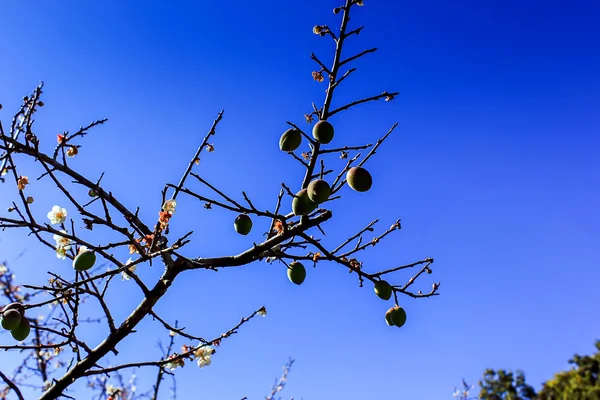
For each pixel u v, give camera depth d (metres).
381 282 0.97
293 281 0.99
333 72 0.88
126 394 1.58
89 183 0.92
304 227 0.87
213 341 1.00
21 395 0.84
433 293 1.00
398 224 0.99
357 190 0.87
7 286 1.46
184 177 1.00
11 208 0.92
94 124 0.99
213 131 1.02
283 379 1.82
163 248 0.93
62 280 0.88
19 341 0.87
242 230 0.94
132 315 0.89
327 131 0.86
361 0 0.89
